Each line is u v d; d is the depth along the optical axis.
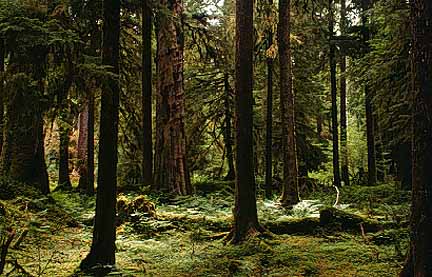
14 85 7.67
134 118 19.64
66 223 12.59
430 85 6.09
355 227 12.07
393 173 26.50
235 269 8.70
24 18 7.30
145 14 16.64
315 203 15.32
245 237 10.99
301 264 8.94
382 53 14.48
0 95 7.80
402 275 6.45
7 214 7.87
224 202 16.69
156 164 18.64
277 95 25.02
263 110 25.52
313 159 26.64
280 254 9.67
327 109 30.27
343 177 29.78
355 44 23.48
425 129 6.11
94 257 8.38
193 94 25.30
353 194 18.61
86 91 8.44
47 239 10.45
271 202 16.28
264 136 25.61
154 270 8.75
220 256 9.85
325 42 23.84
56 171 28.67
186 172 18.67
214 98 26.27
